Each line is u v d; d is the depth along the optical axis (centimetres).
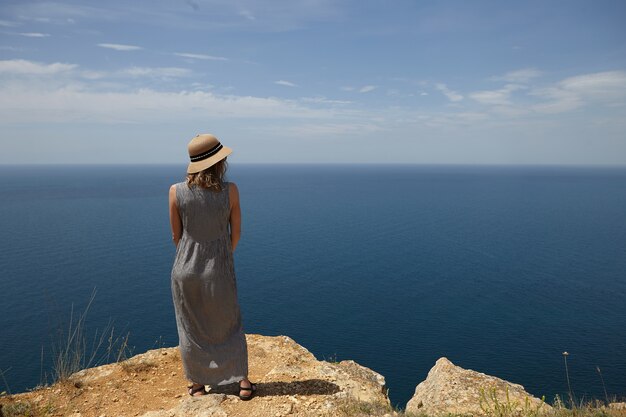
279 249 13500
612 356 6041
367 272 10900
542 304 8500
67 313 6856
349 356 5822
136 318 6725
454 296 8994
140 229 16500
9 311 6856
